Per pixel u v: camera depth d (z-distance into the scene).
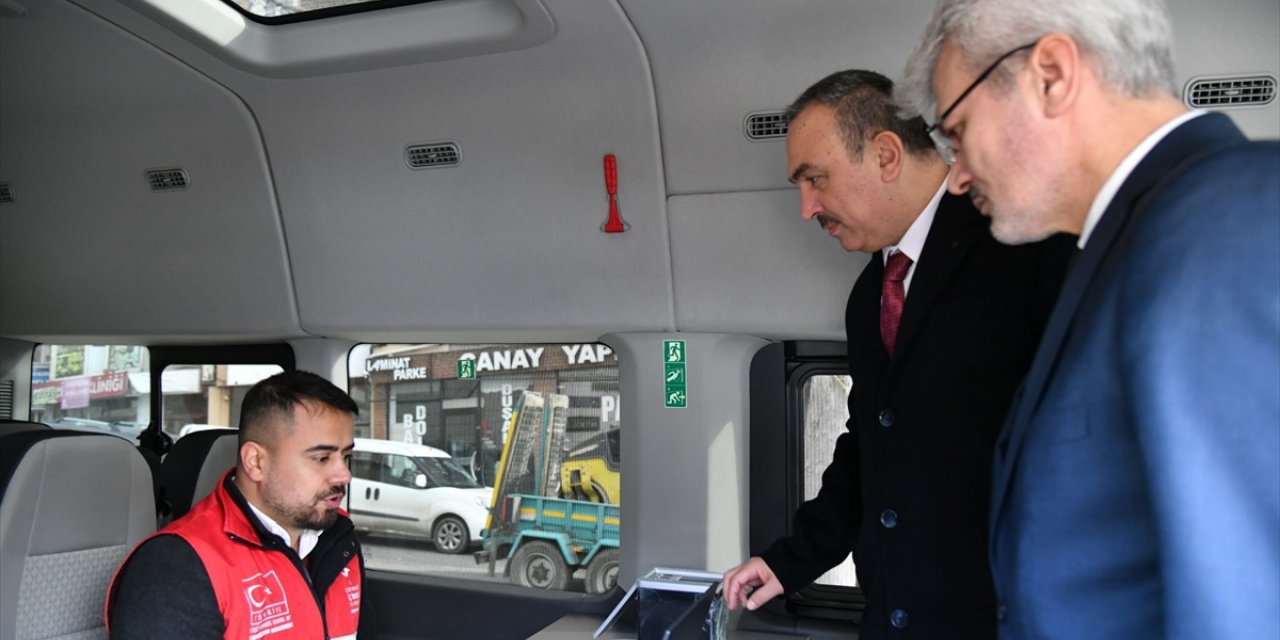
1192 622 0.91
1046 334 1.14
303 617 2.45
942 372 1.78
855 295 2.07
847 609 2.99
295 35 2.92
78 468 2.53
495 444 3.50
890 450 1.85
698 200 2.88
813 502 2.27
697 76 2.68
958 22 1.20
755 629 3.05
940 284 1.80
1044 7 1.11
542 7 2.55
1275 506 0.90
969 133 1.19
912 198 1.91
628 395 3.18
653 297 3.04
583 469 3.36
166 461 3.38
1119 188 1.09
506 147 3.01
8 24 2.98
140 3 2.74
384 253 3.33
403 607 3.53
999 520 1.22
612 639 2.92
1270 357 0.89
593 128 2.87
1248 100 2.28
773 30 2.53
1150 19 1.10
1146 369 0.94
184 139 3.37
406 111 3.04
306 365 3.69
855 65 2.55
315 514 2.45
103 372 4.21
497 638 3.38
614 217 2.96
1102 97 1.11
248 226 3.46
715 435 3.09
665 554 3.12
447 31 2.74
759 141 2.74
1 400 4.24
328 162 3.25
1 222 3.89
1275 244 0.90
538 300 3.18
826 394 3.10
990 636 1.73
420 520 3.59
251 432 2.42
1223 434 0.91
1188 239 0.94
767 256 2.87
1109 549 1.06
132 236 3.69
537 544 3.41
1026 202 1.17
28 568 2.43
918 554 1.79
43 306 3.98
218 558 2.30
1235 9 2.22
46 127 3.54
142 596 2.23
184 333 3.77
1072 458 1.07
